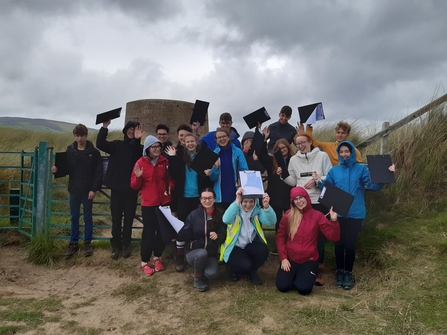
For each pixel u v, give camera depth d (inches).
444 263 155.9
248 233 170.1
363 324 122.4
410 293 140.0
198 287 165.3
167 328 134.9
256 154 194.7
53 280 190.7
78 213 215.5
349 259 161.0
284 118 237.0
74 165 210.8
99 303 161.8
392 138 253.6
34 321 142.8
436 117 235.8
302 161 183.6
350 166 168.2
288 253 162.4
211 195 169.3
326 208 176.9
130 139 206.5
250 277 172.1
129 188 203.5
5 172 320.5
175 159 190.7
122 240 211.8
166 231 178.5
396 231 188.4
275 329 124.5
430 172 218.2
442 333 112.6
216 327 130.3
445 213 193.3
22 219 246.1
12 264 209.5
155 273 191.5
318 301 144.9
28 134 473.4
